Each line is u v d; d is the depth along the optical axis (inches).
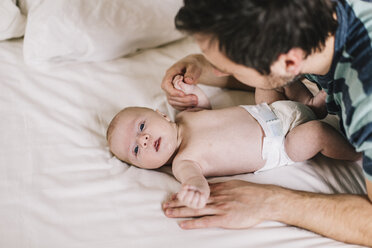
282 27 24.9
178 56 56.6
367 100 27.2
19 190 36.3
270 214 33.8
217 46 26.7
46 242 32.2
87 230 33.2
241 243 32.2
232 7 24.0
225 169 41.2
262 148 40.9
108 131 42.8
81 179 37.8
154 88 50.8
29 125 43.5
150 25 53.4
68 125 44.0
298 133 39.9
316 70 31.4
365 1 30.0
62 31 49.6
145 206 35.4
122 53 54.2
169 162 43.4
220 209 34.6
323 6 26.1
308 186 38.8
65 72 51.2
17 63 51.8
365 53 28.1
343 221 32.0
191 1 25.4
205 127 42.7
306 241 32.5
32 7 50.5
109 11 51.1
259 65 27.2
